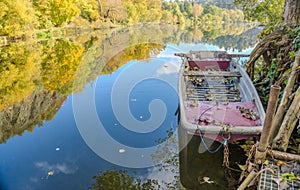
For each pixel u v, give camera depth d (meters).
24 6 16.48
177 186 2.69
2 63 10.09
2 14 14.70
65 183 2.81
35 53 12.66
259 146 2.25
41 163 3.20
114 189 2.68
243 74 4.47
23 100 5.75
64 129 4.16
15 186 2.77
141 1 29.78
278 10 5.81
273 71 4.17
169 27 26.62
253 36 15.73
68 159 3.28
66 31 22.77
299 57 2.64
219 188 2.60
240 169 2.79
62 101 5.55
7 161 3.24
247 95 4.00
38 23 19.44
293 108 2.42
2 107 5.34
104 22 26.44
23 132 4.09
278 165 2.24
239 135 2.70
